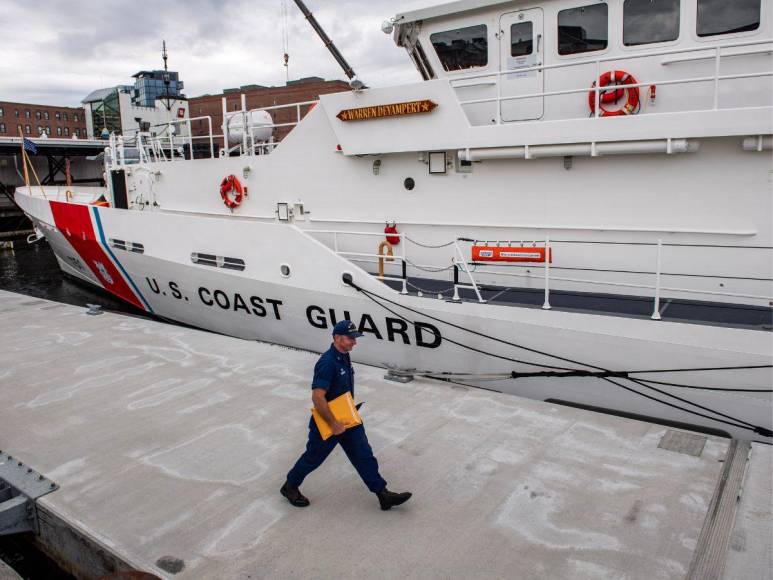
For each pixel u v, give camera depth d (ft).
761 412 17.42
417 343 23.31
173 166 34.47
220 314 30.42
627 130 19.88
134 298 37.04
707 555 11.74
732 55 19.48
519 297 21.94
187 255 29.96
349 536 12.71
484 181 23.81
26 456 16.90
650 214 20.97
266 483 15.01
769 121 17.92
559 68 23.71
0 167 141.69
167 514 13.80
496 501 13.88
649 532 12.55
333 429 12.78
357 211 27.30
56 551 14.42
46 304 36.32
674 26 21.52
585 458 15.70
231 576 11.59
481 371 22.11
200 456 16.56
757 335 16.97
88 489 15.03
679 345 18.04
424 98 23.31
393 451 16.39
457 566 11.68
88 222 35.94
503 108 25.00
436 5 24.85
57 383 22.63
